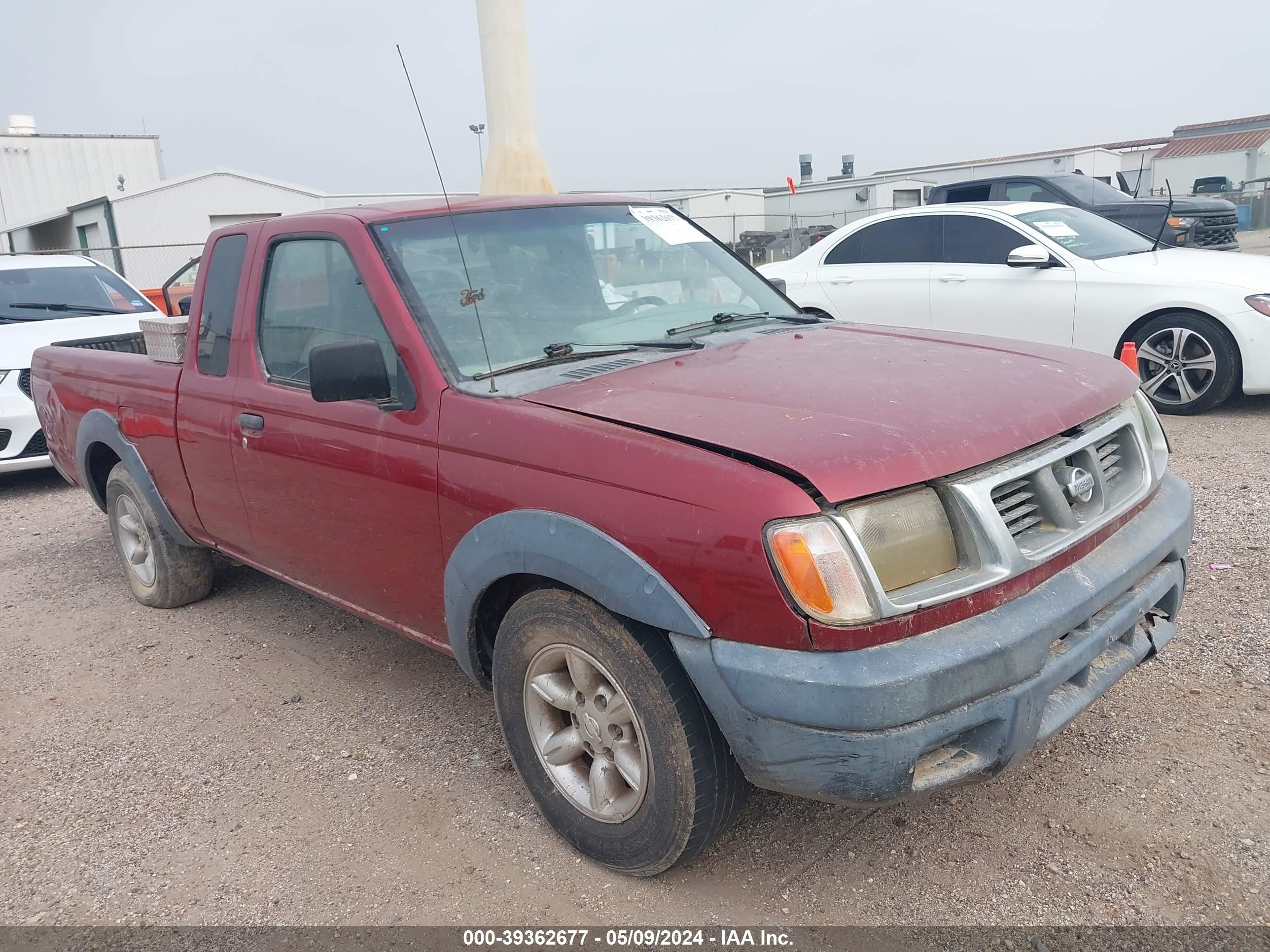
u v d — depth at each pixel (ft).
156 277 78.79
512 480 8.74
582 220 12.19
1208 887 8.25
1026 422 8.17
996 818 9.37
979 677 7.16
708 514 7.30
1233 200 116.98
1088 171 87.15
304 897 9.09
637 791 8.43
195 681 13.92
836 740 6.97
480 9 42.93
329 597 12.41
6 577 19.29
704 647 7.46
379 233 10.73
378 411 10.24
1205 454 20.38
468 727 12.05
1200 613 13.08
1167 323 23.57
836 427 7.70
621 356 10.41
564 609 8.54
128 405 14.99
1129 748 10.32
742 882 8.80
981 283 26.04
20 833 10.46
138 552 16.65
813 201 88.63
